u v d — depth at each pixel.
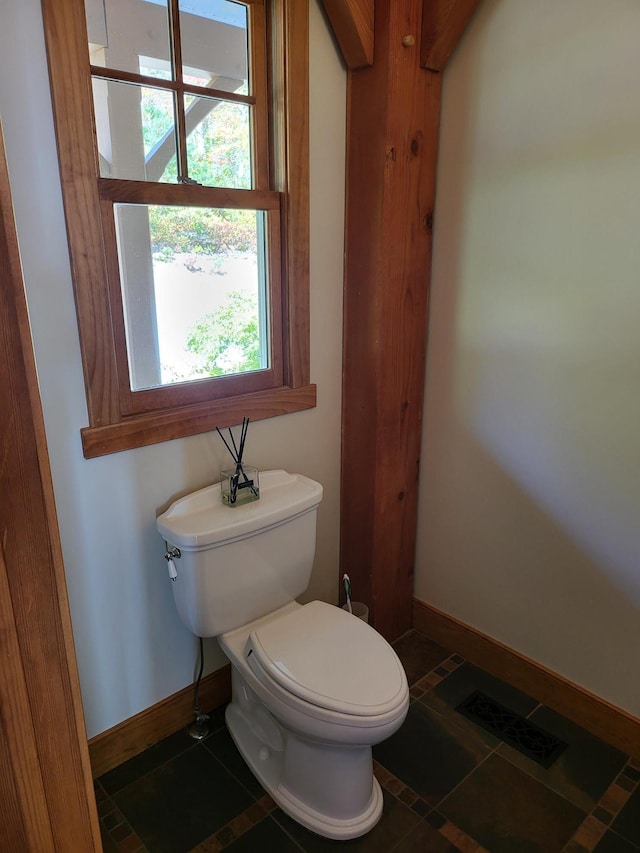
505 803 1.60
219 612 1.60
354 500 2.11
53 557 0.92
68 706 0.99
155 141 1.46
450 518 2.12
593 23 1.47
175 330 1.60
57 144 1.26
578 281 1.62
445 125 1.83
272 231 1.73
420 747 1.77
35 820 1.00
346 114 1.79
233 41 1.56
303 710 1.37
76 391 1.41
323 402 2.00
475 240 1.83
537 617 1.93
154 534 1.64
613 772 1.69
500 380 1.86
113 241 1.41
